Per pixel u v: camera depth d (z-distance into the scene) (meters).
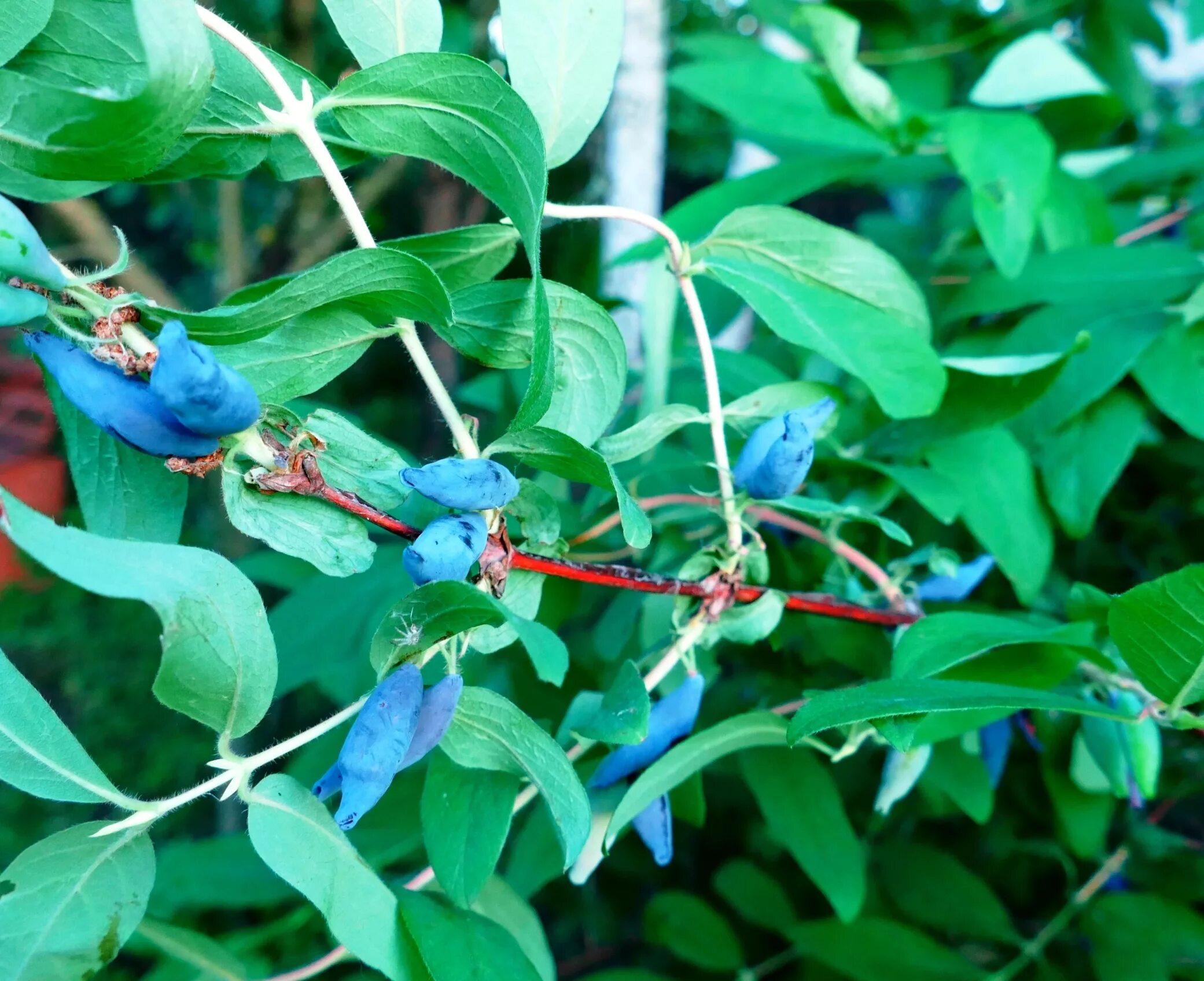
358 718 0.15
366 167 0.66
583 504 0.28
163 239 1.32
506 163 0.16
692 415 0.20
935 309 0.31
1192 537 0.35
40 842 0.15
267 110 0.16
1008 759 0.34
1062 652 0.21
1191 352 0.25
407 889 0.18
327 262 0.14
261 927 0.30
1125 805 0.34
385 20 0.17
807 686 0.30
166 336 0.14
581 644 0.31
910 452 0.25
